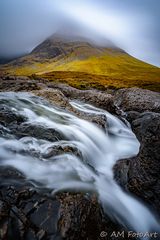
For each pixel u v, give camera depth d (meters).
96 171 11.75
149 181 10.43
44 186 8.34
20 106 17.86
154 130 11.27
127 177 11.39
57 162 10.27
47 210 7.16
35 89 26.52
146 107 28.70
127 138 19.55
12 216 6.74
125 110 30.36
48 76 101.06
